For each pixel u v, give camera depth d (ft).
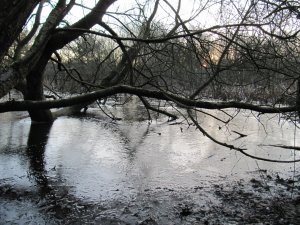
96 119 47.11
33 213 17.06
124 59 34.14
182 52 23.56
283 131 39.65
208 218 16.89
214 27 18.19
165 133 37.73
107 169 24.21
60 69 31.01
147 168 24.63
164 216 17.03
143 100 34.96
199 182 21.90
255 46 20.29
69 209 17.62
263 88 22.06
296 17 18.15
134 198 19.15
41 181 21.56
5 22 10.14
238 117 51.44
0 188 20.17
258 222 16.53
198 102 18.25
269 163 26.17
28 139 33.42
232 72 23.00
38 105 17.13
